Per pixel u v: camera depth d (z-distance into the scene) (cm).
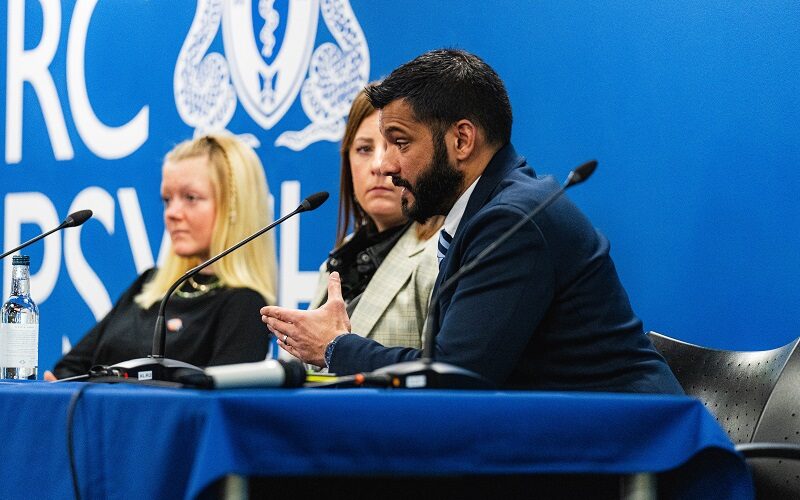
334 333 370
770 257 491
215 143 639
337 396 251
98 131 761
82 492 270
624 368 357
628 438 274
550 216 357
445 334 343
